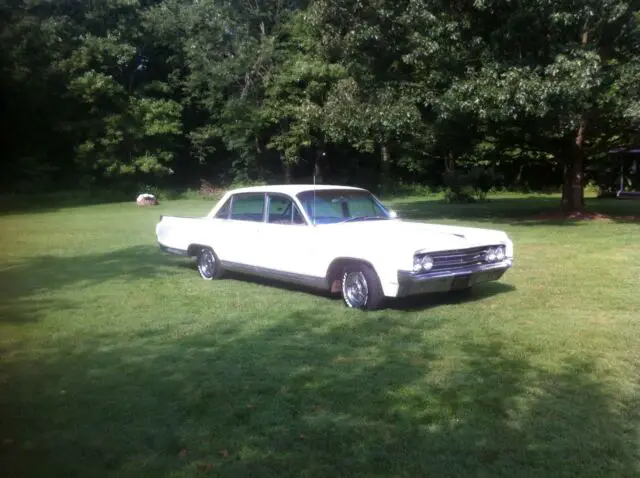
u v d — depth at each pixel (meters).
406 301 7.54
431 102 16.44
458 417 4.17
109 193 34.00
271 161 40.78
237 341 6.01
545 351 5.55
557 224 17.27
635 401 4.41
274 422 4.13
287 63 34.00
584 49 14.95
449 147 20.44
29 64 32.19
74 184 36.09
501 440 3.83
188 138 40.00
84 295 8.27
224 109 35.53
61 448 3.82
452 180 38.50
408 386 4.74
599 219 18.44
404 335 6.11
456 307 7.23
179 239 9.65
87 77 32.97
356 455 3.66
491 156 27.42
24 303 7.81
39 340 6.16
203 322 6.76
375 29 16.64
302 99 33.69
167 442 3.88
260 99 36.06
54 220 21.16
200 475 3.46
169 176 40.69
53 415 4.32
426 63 16.72
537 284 8.56
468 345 5.75
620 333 6.08
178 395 4.65
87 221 20.62
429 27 16.03
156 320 6.88
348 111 17.61
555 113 15.20
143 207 28.58
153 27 36.72
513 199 32.12
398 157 40.59
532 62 15.23
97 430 4.07
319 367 5.21
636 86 15.27
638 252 11.54
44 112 34.66
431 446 3.75
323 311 7.12
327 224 7.72
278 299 7.82
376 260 6.74
